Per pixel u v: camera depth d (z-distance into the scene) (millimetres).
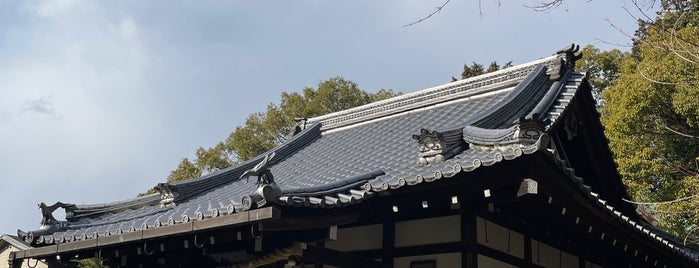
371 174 7445
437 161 7211
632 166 15961
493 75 11398
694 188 14016
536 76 10039
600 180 10461
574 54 10633
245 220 5879
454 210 6883
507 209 7027
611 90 18531
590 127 10008
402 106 12297
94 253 7938
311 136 12977
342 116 13188
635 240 8414
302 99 27531
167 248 7133
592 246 9258
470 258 6770
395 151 9375
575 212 7074
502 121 8656
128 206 9938
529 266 7969
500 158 5930
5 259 23844
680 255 9398
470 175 6230
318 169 9781
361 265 7039
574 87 9758
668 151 17156
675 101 15039
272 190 5777
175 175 26516
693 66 14484
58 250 7816
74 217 9266
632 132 16359
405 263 7207
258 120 27328
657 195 15781
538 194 6355
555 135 9609
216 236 6480
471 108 11109
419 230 7258
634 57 20188
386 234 7426
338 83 27750
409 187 6520
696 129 15977
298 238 6676
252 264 6828
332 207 6422
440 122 10844
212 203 8367
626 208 10570
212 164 26547
